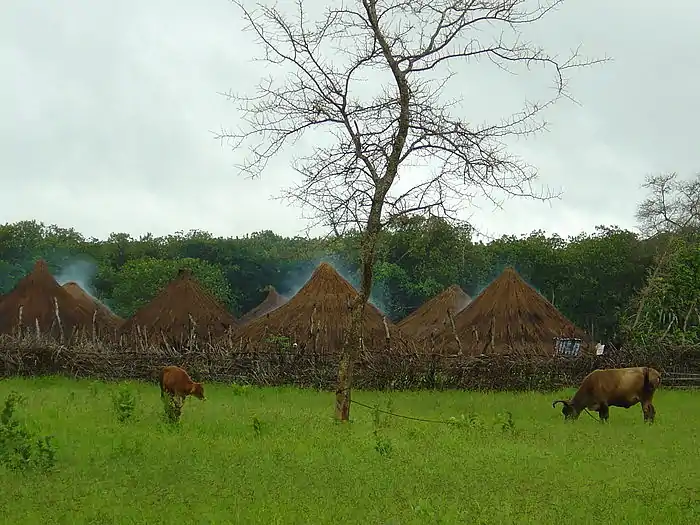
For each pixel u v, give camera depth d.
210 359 24.20
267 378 23.67
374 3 14.88
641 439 13.41
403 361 23.56
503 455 11.12
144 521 7.49
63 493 8.51
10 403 11.24
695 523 7.91
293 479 9.27
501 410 18.08
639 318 34.31
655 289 33.94
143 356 24.62
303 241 16.17
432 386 23.41
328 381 23.39
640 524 7.80
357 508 8.10
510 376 23.69
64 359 25.08
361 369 23.34
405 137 14.98
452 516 7.84
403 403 19.52
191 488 8.77
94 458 10.37
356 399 20.27
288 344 25.22
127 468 9.73
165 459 10.34
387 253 15.77
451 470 10.02
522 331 27.97
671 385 25.58
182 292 30.97
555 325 28.75
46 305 31.25
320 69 15.18
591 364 24.70
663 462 11.07
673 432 14.50
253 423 13.46
